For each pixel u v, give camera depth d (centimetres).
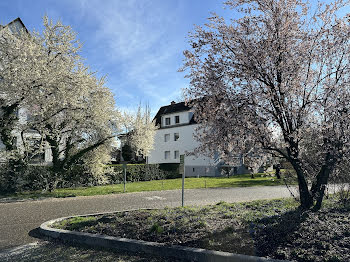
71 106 1673
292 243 460
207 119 694
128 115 2120
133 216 694
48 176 1680
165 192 1581
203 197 1323
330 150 617
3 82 1467
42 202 1256
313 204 722
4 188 1525
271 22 673
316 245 444
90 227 620
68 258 473
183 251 452
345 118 602
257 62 616
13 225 761
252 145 636
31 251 516
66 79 1616
